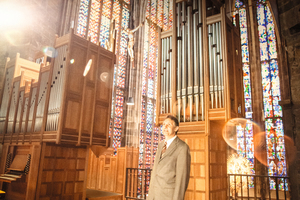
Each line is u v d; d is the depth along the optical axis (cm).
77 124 640
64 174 663
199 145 717
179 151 295
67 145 682
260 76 1841
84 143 647
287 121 634
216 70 734
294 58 606
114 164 976
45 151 629
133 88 1906
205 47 767
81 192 699
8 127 793
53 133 602
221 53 740
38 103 688
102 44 1714
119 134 1802
